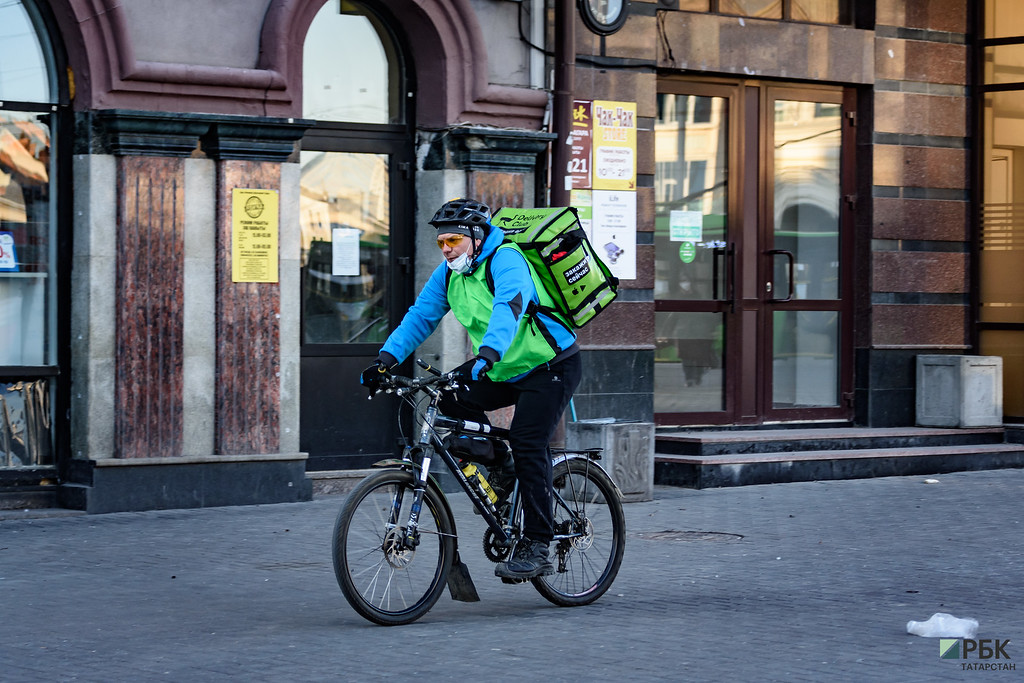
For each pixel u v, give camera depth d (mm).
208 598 8492
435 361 13641
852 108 16594
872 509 12500
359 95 13648
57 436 12164
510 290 7602
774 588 8938
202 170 12297
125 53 11844
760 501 12977
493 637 7418
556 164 13961
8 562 9672
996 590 8898
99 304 11914
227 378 12383
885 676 6586
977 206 17156
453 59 13555
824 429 15820
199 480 12266
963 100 17141
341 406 13438
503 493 8141
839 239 16578
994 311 17203
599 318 14602
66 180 12039
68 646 7191
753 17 15680
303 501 12711
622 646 7219
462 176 13711
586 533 8453
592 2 14180
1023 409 17219
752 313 15992
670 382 15508
